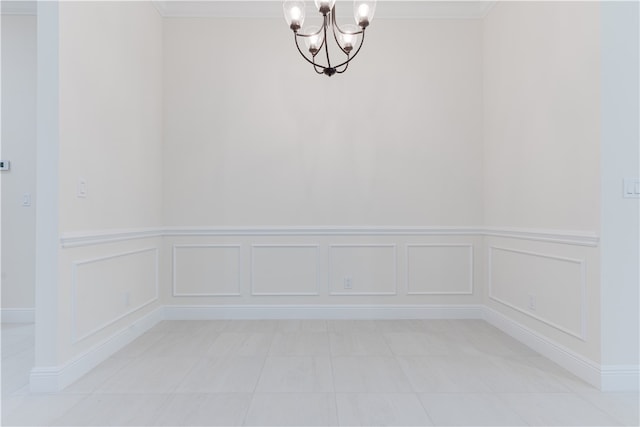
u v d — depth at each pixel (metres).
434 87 4.09
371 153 4.07
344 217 4.07
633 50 2.38
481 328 3.74
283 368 2.75
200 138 4.07
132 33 3.42
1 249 3.94
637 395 2.32
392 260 4.08
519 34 3.34
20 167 3.95
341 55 4.07
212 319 4.04
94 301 2.79
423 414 2.11
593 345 2.46
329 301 4.08
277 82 4.07
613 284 2.39
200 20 4.08
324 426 1.99
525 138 3.25
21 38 3.95
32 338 3.43
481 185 4.09
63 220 2.43
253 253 4.06
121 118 3.22
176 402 2.25
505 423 2.02
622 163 2.38
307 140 4.06
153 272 3.84
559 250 2.79
